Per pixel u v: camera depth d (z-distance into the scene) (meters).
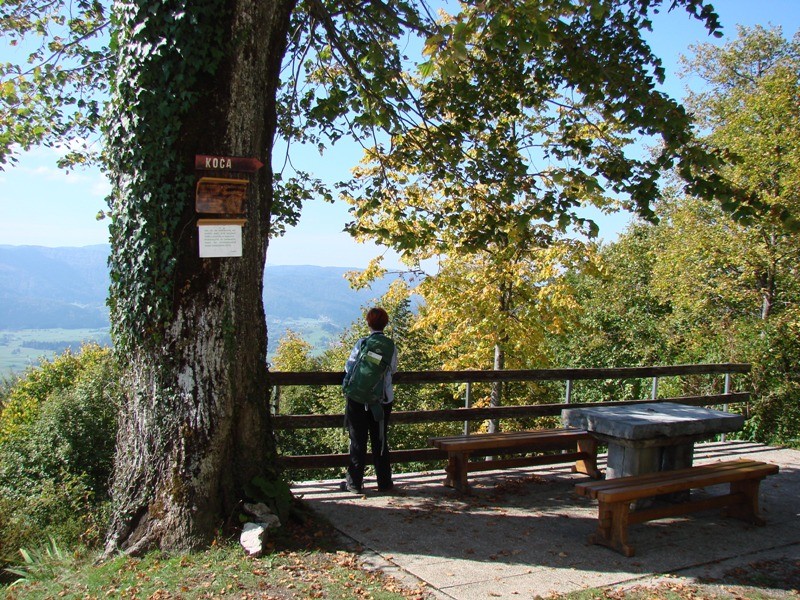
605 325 24.12
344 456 6.45
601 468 7.63
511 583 4.25
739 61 23.09
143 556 4.63
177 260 4.73
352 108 6.99
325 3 6.98
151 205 4.70
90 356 19.98
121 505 4.87
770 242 16.52
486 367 18.69
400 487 6.49
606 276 14.12
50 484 8.33
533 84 7.47
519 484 6.72
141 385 4.86
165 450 4.79
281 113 7.91
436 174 7.52
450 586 4.17
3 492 9.26
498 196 7.14
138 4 4.54
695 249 17.98
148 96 4.62
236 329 4.97
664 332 20.62
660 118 6.00
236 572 4.29
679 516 5.88
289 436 24.19
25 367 20.33
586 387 23.81
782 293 17.12
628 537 5.21
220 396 4.86
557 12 4.67
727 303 18.97
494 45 4.60
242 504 5.00
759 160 14.77
